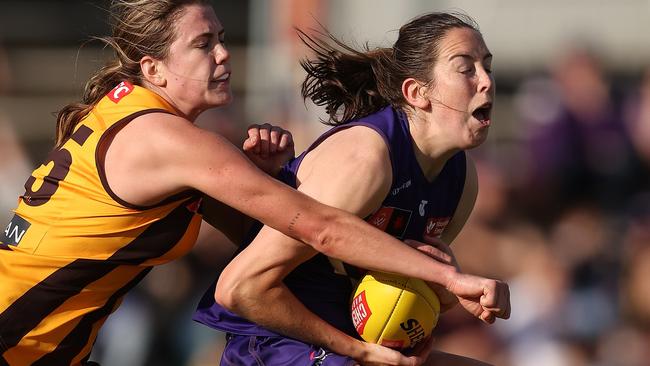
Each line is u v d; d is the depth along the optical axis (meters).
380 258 15.56
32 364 16.62
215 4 47.22
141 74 16.73
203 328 31.38
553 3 47.91
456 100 16.42
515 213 36.84
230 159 15.76
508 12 47.75
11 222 16.92
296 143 34.78
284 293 16.16
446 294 16.70
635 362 31.77
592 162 38.34
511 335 31.75
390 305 16.28
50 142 39.94
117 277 16.61
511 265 33.16
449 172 17.30
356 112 17.36
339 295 16.95
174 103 16.66
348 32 39.34
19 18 46.59
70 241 16.31
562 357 31.38
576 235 35.50
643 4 47.66
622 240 35.22
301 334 16.31
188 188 16.05
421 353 16.84
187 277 31.75
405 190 16.56
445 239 18.12
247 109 38.69
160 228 16.39
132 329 30.94
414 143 16.66
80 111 17.00
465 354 31.05
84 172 16.31
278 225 15.62
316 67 17.62
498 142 40.62
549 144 38.41
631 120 39.19
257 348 16.73
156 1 16.45
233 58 41.91
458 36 16.52
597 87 39.34
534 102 39.72
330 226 15.56
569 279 33.34
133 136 16.03
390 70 16.84
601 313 32.78
